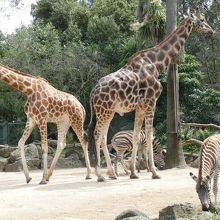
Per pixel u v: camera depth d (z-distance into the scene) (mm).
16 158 17672
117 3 28344
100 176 11312
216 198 7859
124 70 11758
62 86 24344
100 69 24641
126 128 22484
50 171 11539
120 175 13547
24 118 24969
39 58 25453
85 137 12281
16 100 23891
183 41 12562
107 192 9461
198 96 20406
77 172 14734
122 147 13844
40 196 9125
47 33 27078
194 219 6453
